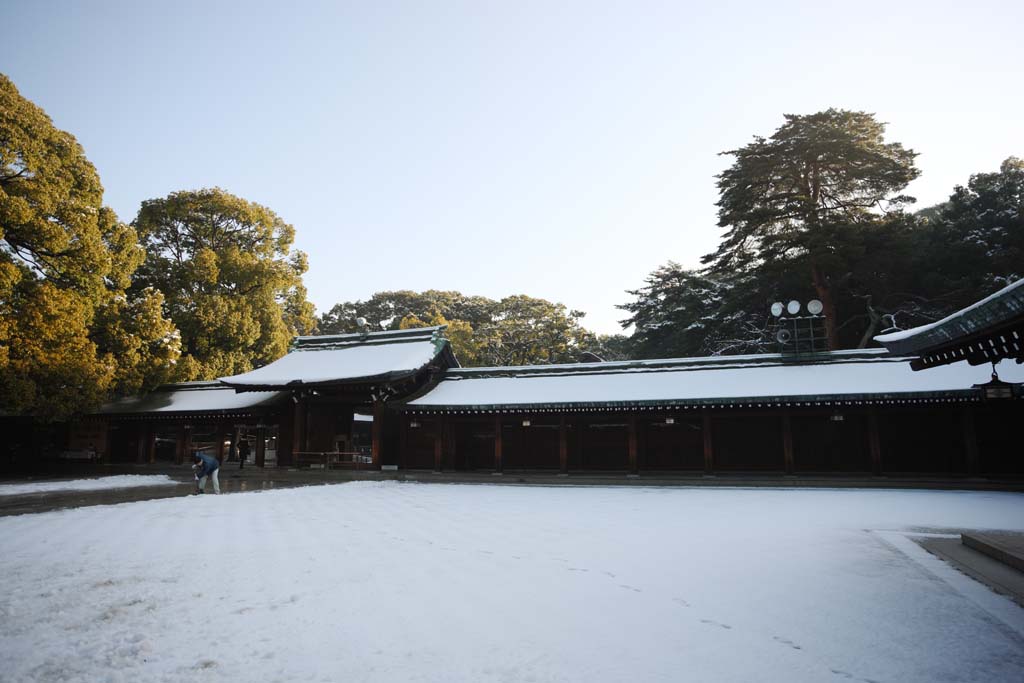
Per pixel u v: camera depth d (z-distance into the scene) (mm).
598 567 9312
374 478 29484
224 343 45906
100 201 32938
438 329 35031
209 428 39812
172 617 6699
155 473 31156
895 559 9953
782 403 26109
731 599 7520
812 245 41656
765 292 48375
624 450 30734
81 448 36844
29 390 27266
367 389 31531
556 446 31625
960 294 41031
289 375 32906
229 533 12305
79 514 15039
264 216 51125
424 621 6586
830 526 13773
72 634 6148
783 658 5543
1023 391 12219
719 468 29188
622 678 5066
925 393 24047
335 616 6758
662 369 31359
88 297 31344
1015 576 8586
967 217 44250
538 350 64812
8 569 8930
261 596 7555
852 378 27047
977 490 23016
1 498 18891
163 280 45344
